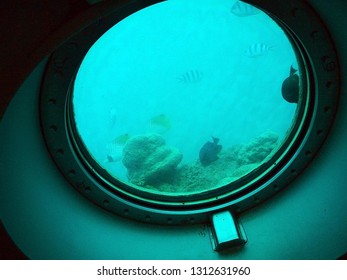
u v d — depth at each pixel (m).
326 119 2.16
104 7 1.32
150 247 2.32
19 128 1.77
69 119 2.07
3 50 1.33
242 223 2.44
